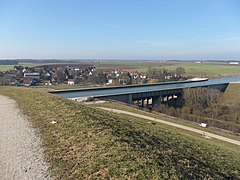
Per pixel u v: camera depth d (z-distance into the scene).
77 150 11.26
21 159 10.95
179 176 8.98
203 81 139.88
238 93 109.31
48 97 26.50
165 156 10.86
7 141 13.37
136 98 78.75
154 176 8.67
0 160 10.91
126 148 10.80
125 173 8.93
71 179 9.05
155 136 15.66
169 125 41.31
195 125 45.56
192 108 81.19
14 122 17.55
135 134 13.84
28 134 14.45
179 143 16.06
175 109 79.75
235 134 42.28
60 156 10.99
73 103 24.11
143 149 11.02
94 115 17.75
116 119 19.48
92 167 9.59
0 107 24.02
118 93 73.31
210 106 85.06
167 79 150.50
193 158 12.32
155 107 79.88
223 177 10.85
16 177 9.38
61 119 16.42
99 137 12.18
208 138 34.91
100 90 82.75
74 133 13.30
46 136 13.86
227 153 18.17
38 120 17.56
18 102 27.08
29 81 124.56
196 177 9.48
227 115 75.62
